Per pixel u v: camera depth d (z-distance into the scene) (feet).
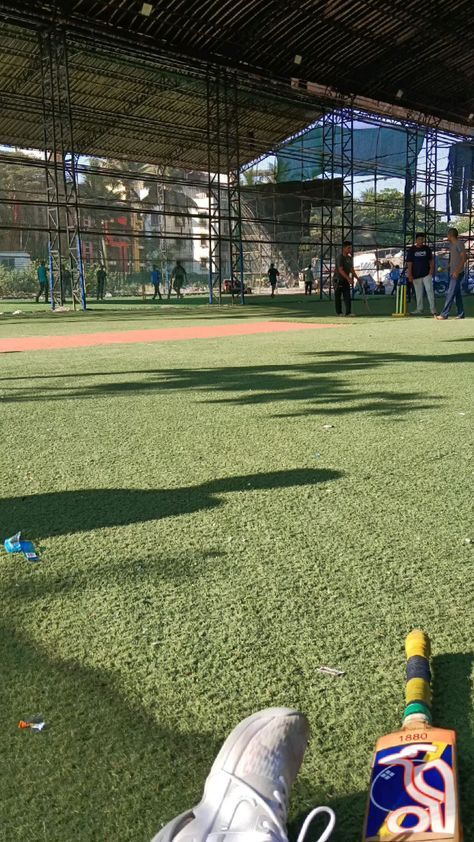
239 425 12.03
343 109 81.87
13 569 6.13
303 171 90.27
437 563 6.08
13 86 66.90
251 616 5.21
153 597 5.56
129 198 99.40
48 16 52.75
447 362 19.84
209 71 66.95
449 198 97.66
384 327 35.45
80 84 68.80
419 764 3.04
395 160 91.97
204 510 7.59
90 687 4.35
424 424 11.76
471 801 3.33
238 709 4.09
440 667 4.46
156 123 77.71
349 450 10.09
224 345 27.25
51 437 11.38
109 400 14.80
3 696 4.27
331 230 84.07
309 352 23.59
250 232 98.73
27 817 3.30
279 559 6.23
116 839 3.15
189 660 4.64
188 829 2.87
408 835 2.72
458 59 75.87
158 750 3.76
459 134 95.55
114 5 54.60
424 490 8.14
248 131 86.79
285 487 8.36
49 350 26.27
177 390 15.92
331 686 4.30
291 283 103.14
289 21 62.85
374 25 66.74
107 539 6.79
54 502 7.97
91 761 3.68
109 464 9.61
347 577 5.84
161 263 100.42
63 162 58.95
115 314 56.70
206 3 57.16
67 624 5.16
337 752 3.70
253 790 3.01
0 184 95.45
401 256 110.42
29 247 101.65
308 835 3.17
